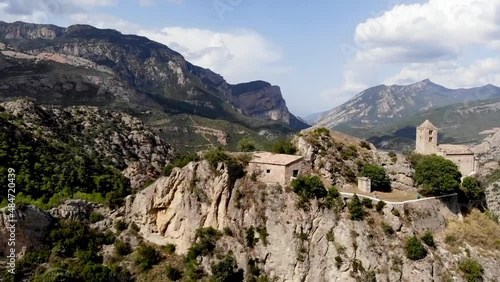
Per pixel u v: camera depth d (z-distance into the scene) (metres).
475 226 101.69
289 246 89.50
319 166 108.69
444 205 101.69
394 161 114.62
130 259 96.31
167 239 100.12
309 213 92.25
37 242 94.69
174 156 198.12
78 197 112.62
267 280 87.94
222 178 96.75
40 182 117.69
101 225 103.50
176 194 100.88
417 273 84.69
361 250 87.00
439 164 103.94
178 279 90.31
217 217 96.06
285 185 96.00
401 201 96.69
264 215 93.12
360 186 105.62
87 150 160.25
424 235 91.25
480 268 88.44
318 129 120.69
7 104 162.88
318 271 87.44
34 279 85.56
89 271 86.81
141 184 138.50
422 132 124.50
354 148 118.50
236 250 91.31
